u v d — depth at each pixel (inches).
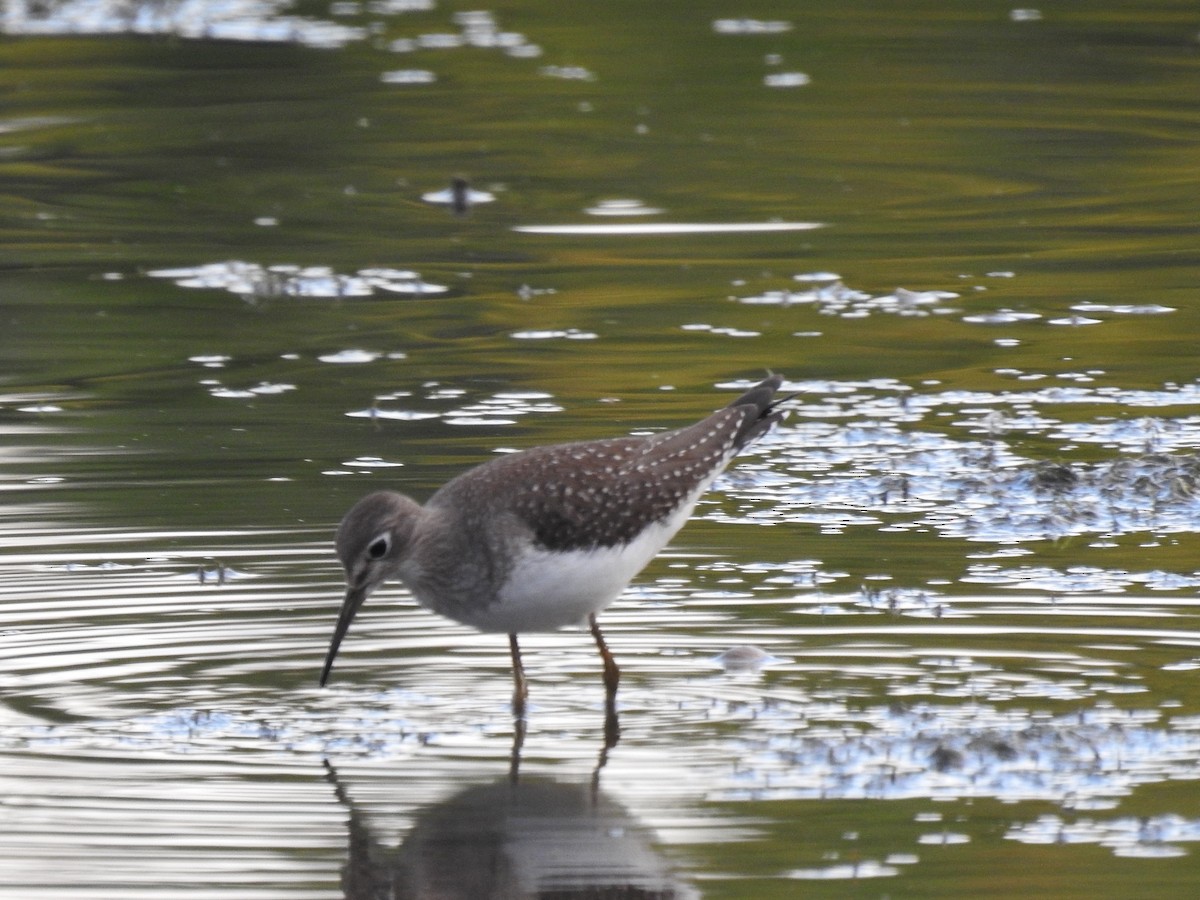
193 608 420.8
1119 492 497.0
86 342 640.4
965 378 601.3
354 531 380.8
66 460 524.4
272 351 631.8
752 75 1017.5
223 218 791.7
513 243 757.3
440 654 409.4
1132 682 373.7
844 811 320.8
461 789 336.5
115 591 428.8
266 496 492.7
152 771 342.0
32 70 1024.2
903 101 967.0
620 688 384.2
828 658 391.2
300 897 292.0
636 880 295.0
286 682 388.5
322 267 725.3
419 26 1137.4
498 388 590.2
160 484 503.2
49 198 818.2
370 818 322.3
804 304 679.7
